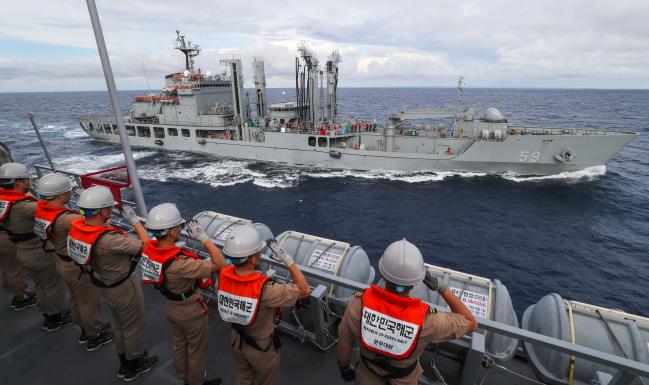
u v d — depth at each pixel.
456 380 5.55
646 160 48.25
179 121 53.19
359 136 43.66
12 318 6.91
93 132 64.12
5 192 5.82
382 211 31.06
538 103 179.38
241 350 4.25
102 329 6.30
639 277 21.14
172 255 4.46
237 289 3.91
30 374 5.61
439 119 93.88
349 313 3.51
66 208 5.59
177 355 5.07
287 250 7.77
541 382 5.72
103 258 4.79
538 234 26.72
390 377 3.36
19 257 5.98
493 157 38.75
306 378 5.50
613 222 28.83
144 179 40.09
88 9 6.65
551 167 38.50
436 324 3.17
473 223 28.62
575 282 20.61
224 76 56.00
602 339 5.48
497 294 6.38
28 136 71.75
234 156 49.66
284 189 36.78
